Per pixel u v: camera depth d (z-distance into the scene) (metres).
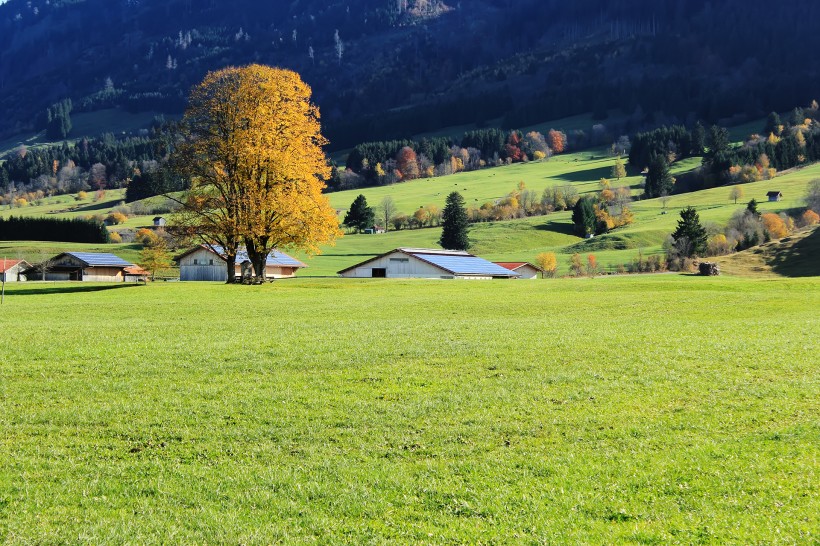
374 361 29.22
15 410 23.16
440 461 18.36
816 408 21.50
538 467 17.66
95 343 33.78
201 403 23.64
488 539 13.97
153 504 16.16
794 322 39.88
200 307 51.03
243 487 16.97
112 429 21.28
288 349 31.81
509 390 24.64
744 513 14.53
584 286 66.56
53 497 16.50
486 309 49.19
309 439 20.28
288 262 136.25
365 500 16.03
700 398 23.14
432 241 199.00
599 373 26.73
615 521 14.61
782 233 165.38
